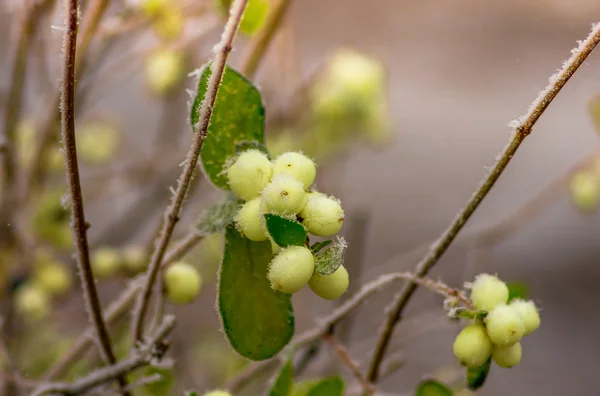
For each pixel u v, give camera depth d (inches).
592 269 64.6
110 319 27.0
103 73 39.4
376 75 42.7
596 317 61.6
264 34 29.0
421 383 25.9
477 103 71.5
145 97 55.1
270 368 29.1
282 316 24.6
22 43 30.9
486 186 24.3
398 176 67.4
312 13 59.1
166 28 32.1
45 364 35.8
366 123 43.3
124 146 55.5
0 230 33.1
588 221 67.2
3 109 34.1
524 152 67.6
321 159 45.4
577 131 67.5
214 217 24.4
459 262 47.8
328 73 42.8
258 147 24.5
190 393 25.0
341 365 32.0
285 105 42.6
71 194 24.0
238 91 24.5
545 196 43.0
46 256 35.6
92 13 29.3
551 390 55.1
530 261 64.6
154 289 26.5
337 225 23.6
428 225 63.6
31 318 35.6
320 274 23.5
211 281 42.1
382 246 60.9
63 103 23.5
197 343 45.6
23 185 33.3
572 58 23.7
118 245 42.6
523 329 24.3
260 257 24.5
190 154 23.8
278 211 23.5
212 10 32.7
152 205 44.3
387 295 49.0
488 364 24.7
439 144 69.2
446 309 24.7
